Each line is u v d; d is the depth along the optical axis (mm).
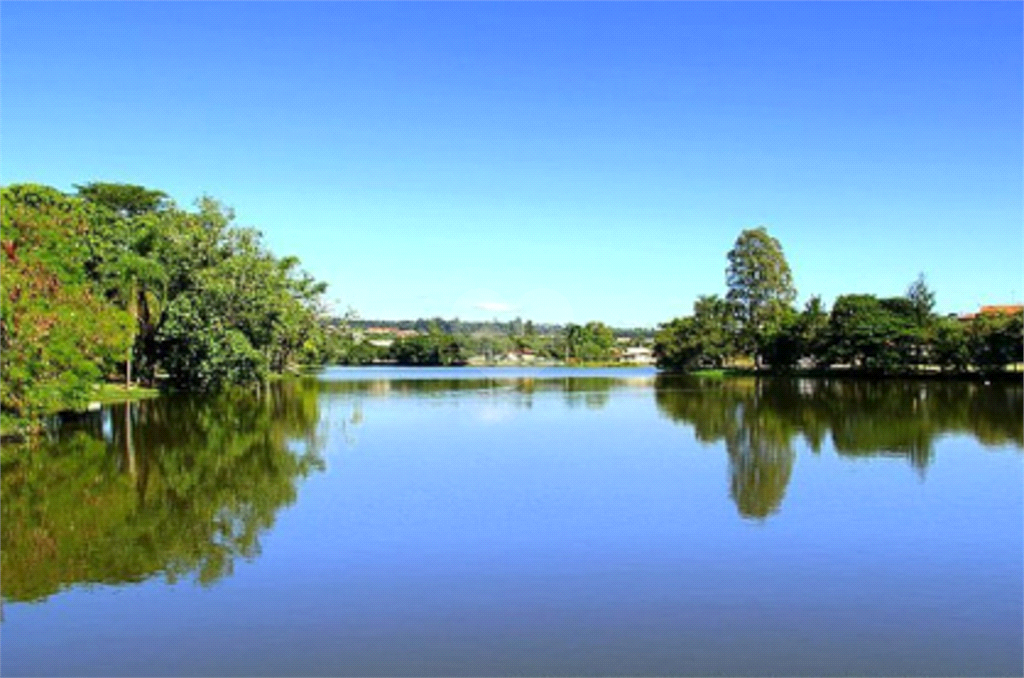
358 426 42406
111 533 18641
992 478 25359
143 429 39406
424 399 64125
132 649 11930
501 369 166125
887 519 19938
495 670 11148
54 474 26484
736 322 122625
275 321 73375
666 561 16438
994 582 14961
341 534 18625
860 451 31375
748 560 16469
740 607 13656
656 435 37750
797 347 103250
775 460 29375
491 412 51469
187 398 60500
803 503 21859
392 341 198875
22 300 33375
